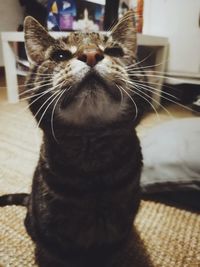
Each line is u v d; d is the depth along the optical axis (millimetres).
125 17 275
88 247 252
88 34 270
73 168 235
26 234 323
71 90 225
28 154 505
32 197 269
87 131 237
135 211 268
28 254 297
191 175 365
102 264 266
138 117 265
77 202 232
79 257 255
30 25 268
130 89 247
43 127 254
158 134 432
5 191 400
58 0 666
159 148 399
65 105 231
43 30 266
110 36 273
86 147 239
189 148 378
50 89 236
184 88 792
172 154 383
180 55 783
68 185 233
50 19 673
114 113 237
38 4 706
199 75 758
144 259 293
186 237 323
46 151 249
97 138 239
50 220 243
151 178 386
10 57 760
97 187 234
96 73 220
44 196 243
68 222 241
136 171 253
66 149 239
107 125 239
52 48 256
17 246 307
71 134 239
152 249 306
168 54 792
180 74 773
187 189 369
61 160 238
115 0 652
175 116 693
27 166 466
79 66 221
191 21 749
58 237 247
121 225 255
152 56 745
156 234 327
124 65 257
